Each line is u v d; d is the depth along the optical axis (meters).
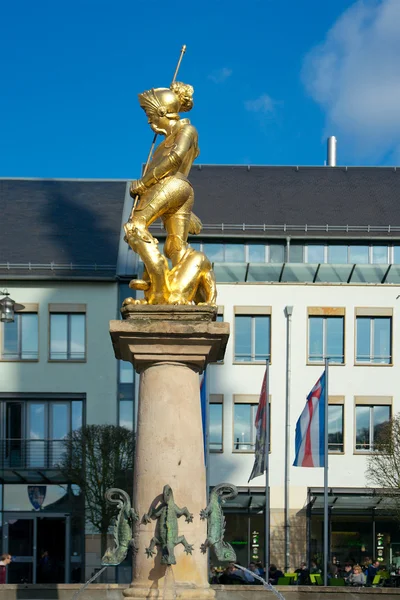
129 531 11.63
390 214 50.03
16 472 44.09
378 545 44.25
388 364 45.88
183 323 11.66
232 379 45.78
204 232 48.00
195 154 12.97
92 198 53.78
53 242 49.16
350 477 45.09
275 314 46.09
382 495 41.12
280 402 45.66
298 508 44.66
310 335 46.22
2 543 44.66
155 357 11.79
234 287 46.22
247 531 44.50
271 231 48.38
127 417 46.47
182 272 12.25
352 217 49.69
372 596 21.97
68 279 46.66
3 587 21.50
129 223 12.39
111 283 46.97
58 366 46.53
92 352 46.62
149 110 12.83
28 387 46.34
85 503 42.62
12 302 43.25
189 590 11.30
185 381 11.84
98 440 40.97
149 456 11.65
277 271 46.72
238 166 54.72
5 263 47.19
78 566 44.12
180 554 11.43
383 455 39.97
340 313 46.09
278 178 53.62
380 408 45.81
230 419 45.50
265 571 34.06
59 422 46.41
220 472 45.19
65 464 41.69
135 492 11.75
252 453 45.31
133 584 11.43
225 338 11.77
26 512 44.69
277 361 45.88
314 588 21.94
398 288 46.19
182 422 11.72
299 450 33.59
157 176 12.52
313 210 50.38
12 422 46.34
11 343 46.75
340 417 45.72
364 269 46.75
